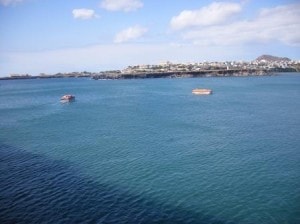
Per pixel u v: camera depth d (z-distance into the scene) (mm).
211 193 43969
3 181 49719
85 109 132375
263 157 58812
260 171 51750
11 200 42625
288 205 40250
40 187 47062
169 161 57688
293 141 69812
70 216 38031
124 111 122562
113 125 93625
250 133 78500
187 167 54312
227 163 55938
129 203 41312
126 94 195750
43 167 56344
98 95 195125
